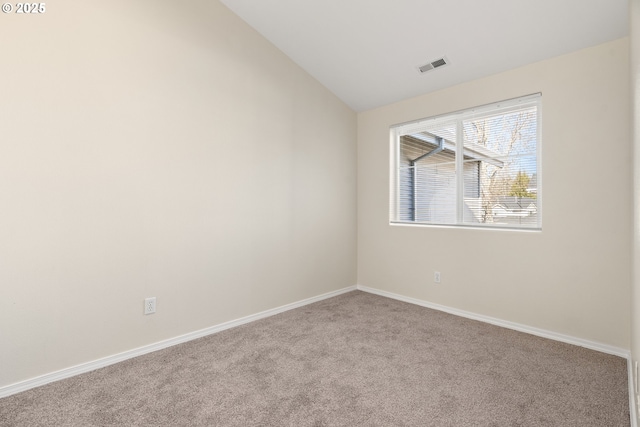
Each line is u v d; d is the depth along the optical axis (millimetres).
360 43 2898
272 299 3168
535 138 2727
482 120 3051
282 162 3244
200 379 1976
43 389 1869
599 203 2332
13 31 1805
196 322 2613
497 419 1595
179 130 2498
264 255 3096
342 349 2389
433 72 3023
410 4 2391
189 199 2561
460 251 3125
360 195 4055
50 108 1922
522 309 2723
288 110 3291
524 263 2707
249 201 2969
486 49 2613
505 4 2201
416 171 3605
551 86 2539
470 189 3148
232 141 2838
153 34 2361
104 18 2129
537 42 2430
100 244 2131
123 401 1752
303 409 1679
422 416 1621
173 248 2475
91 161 2080
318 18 2732
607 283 2311
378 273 3881
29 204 1866
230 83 2822
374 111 3896
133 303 2281
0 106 1765
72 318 2027
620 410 1660
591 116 2355
